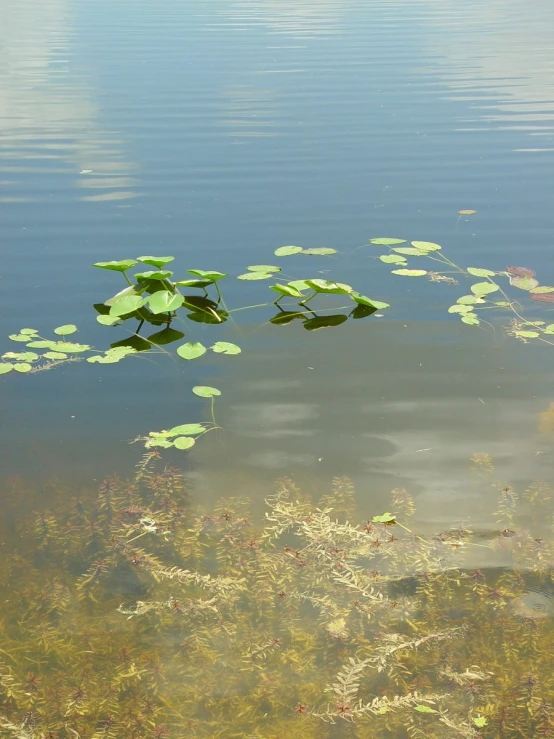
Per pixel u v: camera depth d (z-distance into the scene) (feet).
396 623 8.89
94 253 19.92
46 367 14.66
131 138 30.45
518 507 10.67
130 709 7.90
